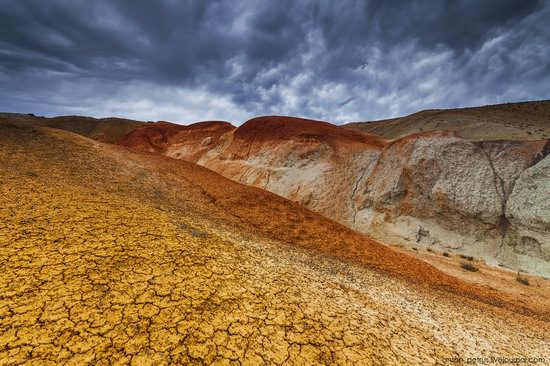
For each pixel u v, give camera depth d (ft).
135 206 37.63
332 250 51.83
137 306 17.80
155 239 27.94
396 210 107.14
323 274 33.65
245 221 54.95
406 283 42.22
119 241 25.49
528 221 84.89
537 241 82.28
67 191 36.11
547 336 34.35
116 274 20.43
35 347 13.51
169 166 81.10
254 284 24.63
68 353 13.61
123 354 14.28
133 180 54.44
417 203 104.73
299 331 19.83
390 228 103.50
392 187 110.22
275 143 160.15
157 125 296.30
